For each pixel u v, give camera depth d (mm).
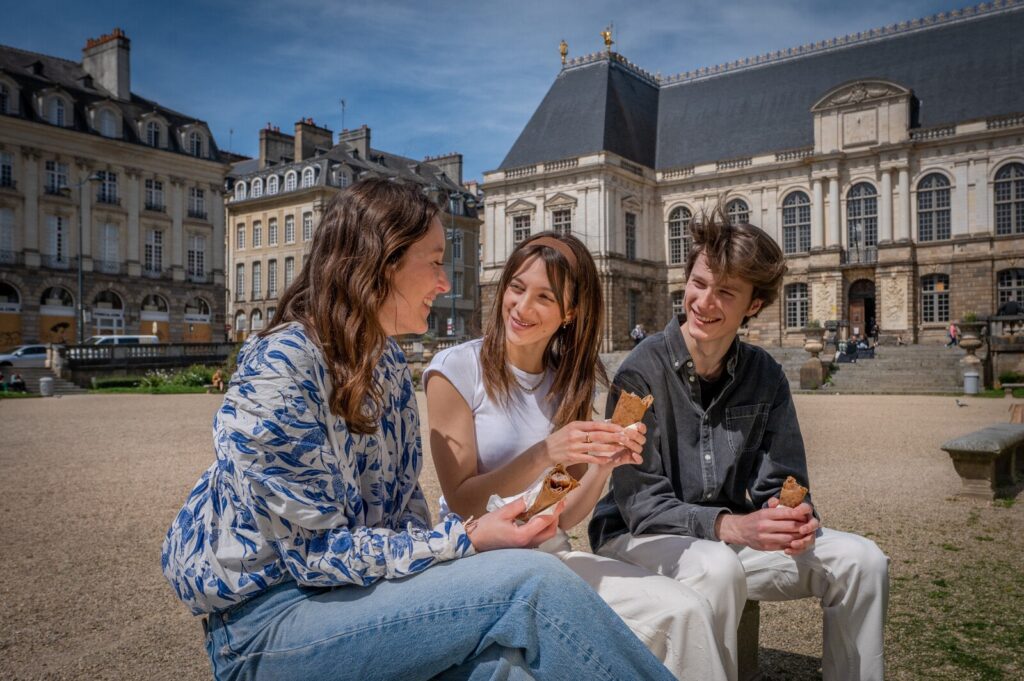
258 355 1882
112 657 3654
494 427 2605
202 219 55688
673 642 2105
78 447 12180
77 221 49156
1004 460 7684
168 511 7070
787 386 2906
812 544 2518
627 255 51906
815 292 47312
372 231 2020
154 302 53375
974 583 4527
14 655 3676
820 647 3633
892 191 45250
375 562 1816
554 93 55219
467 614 1765
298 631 1833
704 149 53031
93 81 52156
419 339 36812
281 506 1791
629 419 2340
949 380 28234
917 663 3393
